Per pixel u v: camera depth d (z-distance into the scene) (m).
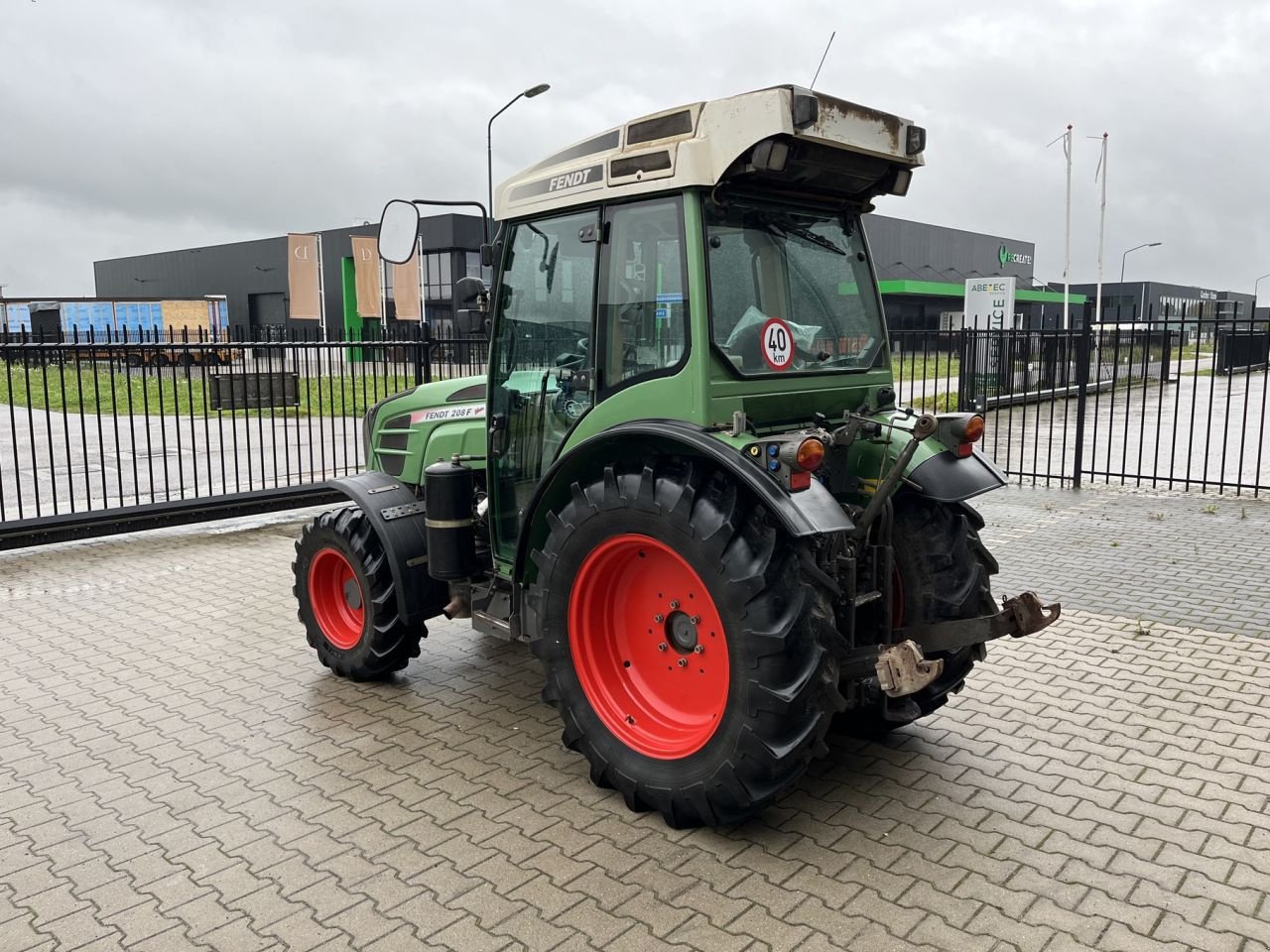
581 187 3.70
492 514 4.37
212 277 56.03
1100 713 4.35
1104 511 8.96
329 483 4.88
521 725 4.38
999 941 2.74
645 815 3.51
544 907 2.94
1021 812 3.48
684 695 3.52
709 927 2.82
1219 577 6.55
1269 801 3.53
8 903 3.04
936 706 3.98
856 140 3.39
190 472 11.41
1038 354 18.09
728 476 3.26
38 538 7.67
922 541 3.79
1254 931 2.78
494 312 4.27
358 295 29.00
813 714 3.13
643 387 3.53
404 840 3.37
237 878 3.16
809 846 3.27
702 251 3.32
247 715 4.54
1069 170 30.09
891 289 43.12
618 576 3.61
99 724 4.46
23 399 18.30
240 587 6.84
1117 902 2.92
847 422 3.58
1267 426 14.78
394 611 4.68
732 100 3.20
